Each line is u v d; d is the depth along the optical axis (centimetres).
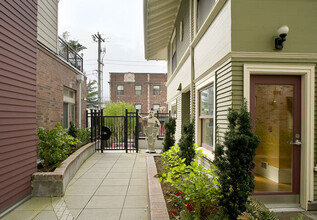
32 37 363
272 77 310
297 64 299
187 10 617
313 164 303
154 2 685
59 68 675
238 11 296
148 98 2336
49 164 420
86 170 524
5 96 291
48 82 592
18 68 322
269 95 312
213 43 380
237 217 218
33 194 350
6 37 296
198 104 513
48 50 581
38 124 532
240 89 298
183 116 709
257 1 297
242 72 297
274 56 296
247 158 212
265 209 238
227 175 212
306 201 298
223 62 328
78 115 878
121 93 2333
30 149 351
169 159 428
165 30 940
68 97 803
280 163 317
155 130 791
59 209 305
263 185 315
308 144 302
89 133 796
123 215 289
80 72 898
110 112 1218
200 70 479
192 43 530
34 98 366
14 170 308
